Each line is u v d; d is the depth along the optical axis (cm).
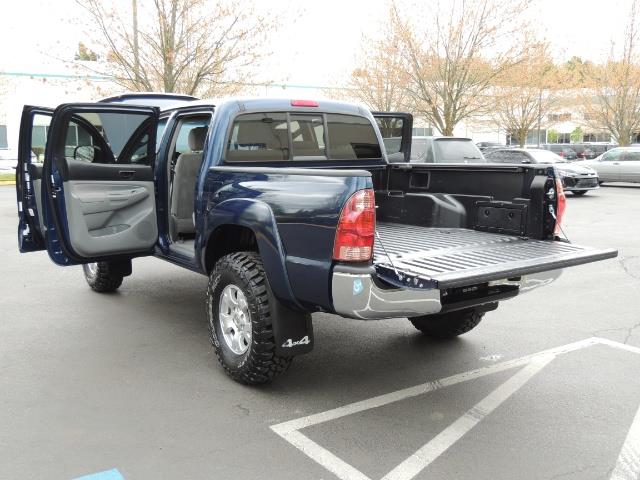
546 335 536
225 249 459
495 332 546
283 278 373
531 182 448
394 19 2214
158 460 321
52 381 425
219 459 323
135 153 546
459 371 452
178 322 566
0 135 3089
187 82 1727
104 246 495
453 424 366
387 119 604
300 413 380
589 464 320
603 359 476
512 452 333
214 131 451
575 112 3900
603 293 688
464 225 497
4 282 721
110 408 382
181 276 760
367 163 546
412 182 534
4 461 318
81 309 607
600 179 2334
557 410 386
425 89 2233
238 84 1805
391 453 331
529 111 3095
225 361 425
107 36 1642
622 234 1122
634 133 3300
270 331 391
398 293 345
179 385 420
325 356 484
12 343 504
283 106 486
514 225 459
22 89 3098
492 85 2312
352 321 580
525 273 365
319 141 512
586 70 3231
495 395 409
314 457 326
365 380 434
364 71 2477
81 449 331
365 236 341
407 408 388
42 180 479
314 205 355
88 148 525
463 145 1358
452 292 386
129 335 527
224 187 423
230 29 1681
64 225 481
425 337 532
